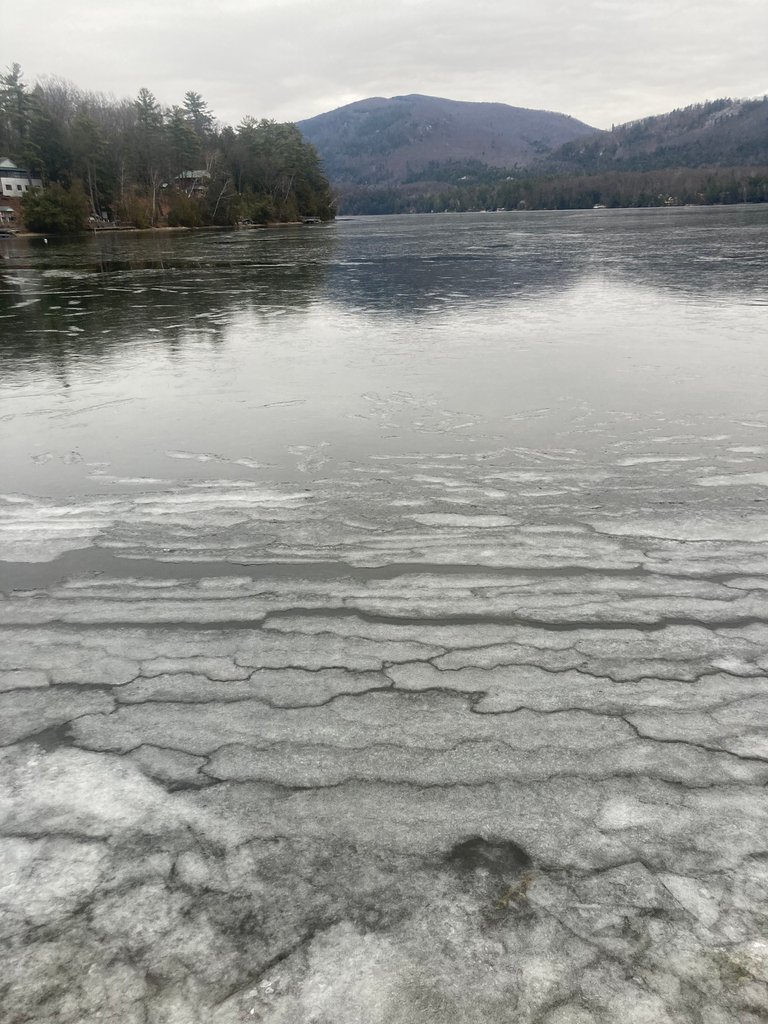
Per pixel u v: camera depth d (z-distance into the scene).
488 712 2.41
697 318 10.55
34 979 1.57
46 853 1.91
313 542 3.74
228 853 1.89
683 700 2.45
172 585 3.34
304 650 2.80
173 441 5.52
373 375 7.54
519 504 4.15
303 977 1.56
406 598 3.15
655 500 4.15
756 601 3.06
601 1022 1.46
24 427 6.01
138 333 10.62
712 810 1.99
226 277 18.89
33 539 3.88
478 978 1.54
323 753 2.24
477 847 1.88
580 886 1.76
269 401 6.62
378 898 1.74
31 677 2.69
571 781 2.10
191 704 2.50
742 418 5.66
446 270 19.31
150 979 1.57
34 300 14.62
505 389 6.76
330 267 21.25
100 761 2.24
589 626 2.90
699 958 1.58
